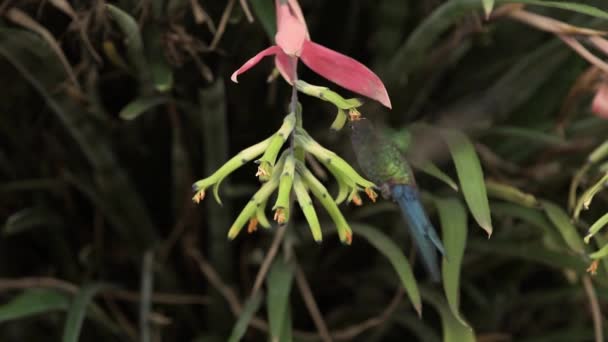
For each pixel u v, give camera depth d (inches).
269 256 74.6
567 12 77.2
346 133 77.1
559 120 78.0
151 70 74.7
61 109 74.8
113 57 74.6
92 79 75.5
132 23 72.2
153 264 78.6
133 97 79.1
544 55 76.0
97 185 79.0
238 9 74.7
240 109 79.0
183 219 79.0
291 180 65.7
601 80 75.6
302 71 78.8
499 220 78.7
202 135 78.7
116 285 78.7
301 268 78.7
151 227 79.4
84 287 76.8
